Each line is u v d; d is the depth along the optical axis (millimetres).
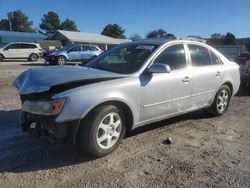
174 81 5637
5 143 5215
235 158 4867
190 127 6328
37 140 5355
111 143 4820
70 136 4469
